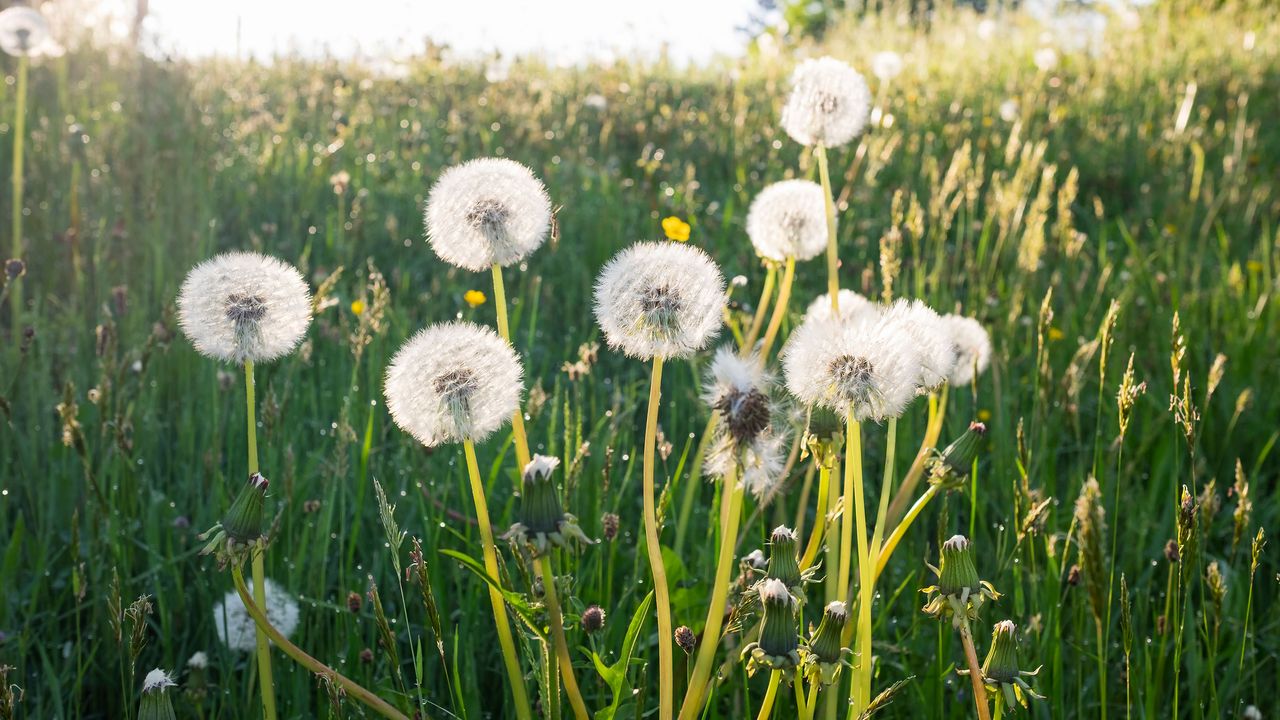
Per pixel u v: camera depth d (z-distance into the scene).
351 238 6.00
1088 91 11.43
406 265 5.99
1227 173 7.59
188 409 3.97
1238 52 13.86
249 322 2.29
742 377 2.14
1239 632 3.05
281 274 2.40
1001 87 11.98
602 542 3.14
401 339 4.48
